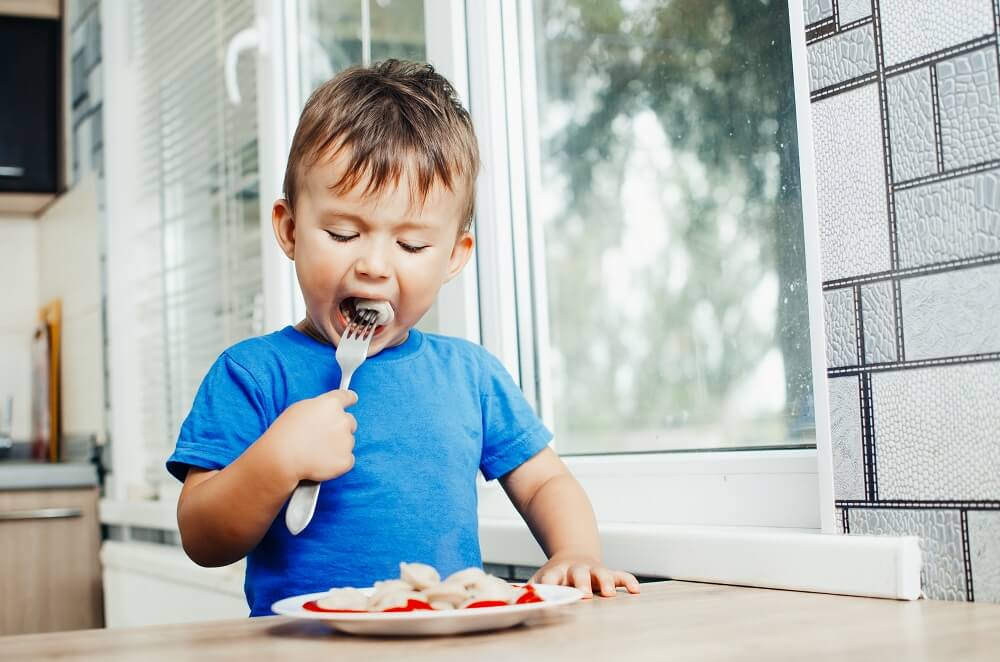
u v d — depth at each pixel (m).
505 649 0.57
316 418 0.78
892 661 0.52
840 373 0.84
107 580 2.42
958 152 0.76
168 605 2.02
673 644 0.58
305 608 0.64
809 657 0.53
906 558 0.75
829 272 0.85
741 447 1.14
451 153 0.92
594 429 1.34
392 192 0.87
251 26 1.91
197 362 2.19
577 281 1.37
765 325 1.12
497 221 1.35
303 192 0.90
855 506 0.82
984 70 0.75
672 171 1.24
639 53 1.29
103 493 2.62
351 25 1.66
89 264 2.70
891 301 0.80
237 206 1.99
